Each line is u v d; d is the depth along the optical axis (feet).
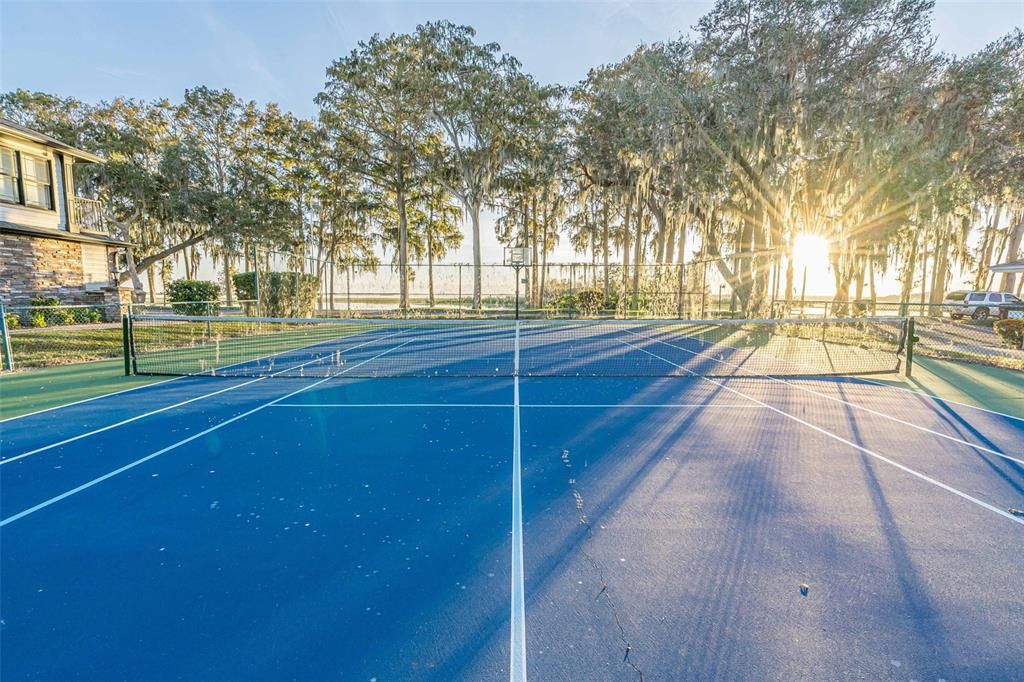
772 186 52.70
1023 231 90.68
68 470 14.34
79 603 8.27
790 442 17.11
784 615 8.02
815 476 13.96
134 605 8.23
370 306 101.55
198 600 8.36
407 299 85.61
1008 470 14.46
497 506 12.03
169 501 12.25
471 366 34.86
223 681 6.66
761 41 49.60
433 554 9.83
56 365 33.83
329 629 7.66
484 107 80.28
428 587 8.75
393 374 31.30
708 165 54.24
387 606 8.21
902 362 35.86
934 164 47.50
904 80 47.19
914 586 8.81
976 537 10.57
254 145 97.91
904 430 18.58
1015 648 7.31
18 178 50.39
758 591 8.66
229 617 7.93
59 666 6.91
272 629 7.65
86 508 11.85
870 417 20.49
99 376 29.91
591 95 85.05
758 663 6.99
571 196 101.40
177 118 94.22
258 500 12.32
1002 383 28.07
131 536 10.50
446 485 13.30
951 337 52.90
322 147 87.40
